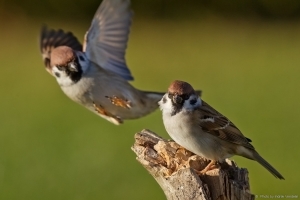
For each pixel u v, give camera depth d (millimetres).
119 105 8852
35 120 16578
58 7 31156
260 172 12539
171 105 7434
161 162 6461
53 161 13492
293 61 23719
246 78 21312
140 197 11719
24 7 30844
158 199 11602
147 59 24500
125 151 13828
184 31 29312
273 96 18703
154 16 31312
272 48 25891
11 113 17375
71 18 31297
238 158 12953
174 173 6066
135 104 9078
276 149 13828
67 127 15781
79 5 31203
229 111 17125
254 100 18250
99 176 12633
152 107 9234
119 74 9289
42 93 19547
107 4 9141
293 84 20266
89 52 9094
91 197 11875
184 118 7371
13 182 12578
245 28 29719
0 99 18984
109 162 13258
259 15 30859
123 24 9344
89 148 14148
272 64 23312
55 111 17422
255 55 24906
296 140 14367
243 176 6301
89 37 9094
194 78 21453
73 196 11984
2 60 24125
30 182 12547
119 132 15070
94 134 15031
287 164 12945
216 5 31250
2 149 14281
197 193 5836
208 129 7418
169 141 7289
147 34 28781
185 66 23312
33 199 11922
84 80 8758
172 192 6008
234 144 7582
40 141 14781
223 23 30547
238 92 19375
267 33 28500
